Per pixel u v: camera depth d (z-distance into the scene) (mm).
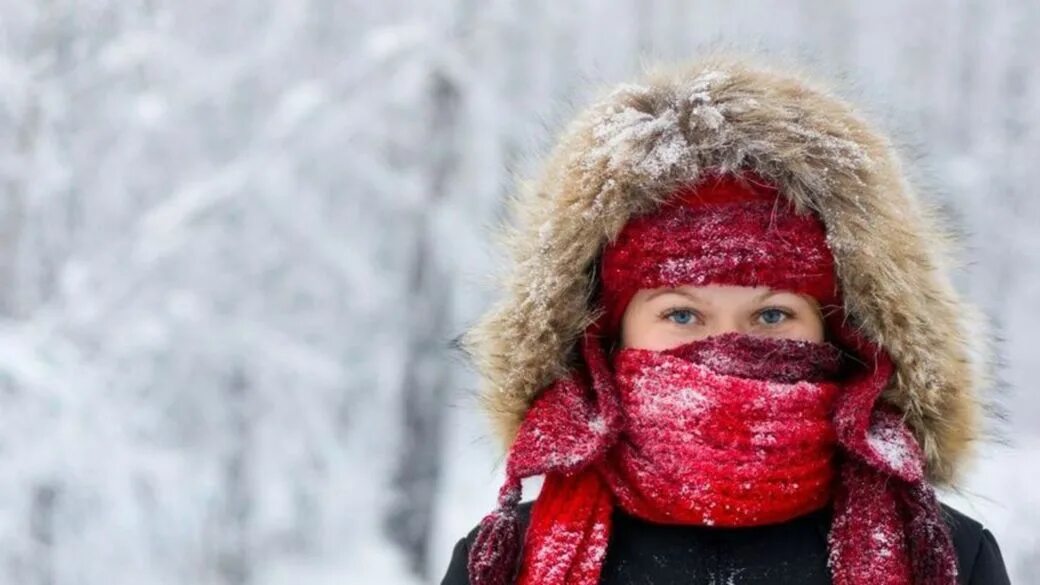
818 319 1492
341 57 8125
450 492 9750
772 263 1427
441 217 8047
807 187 1435
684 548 1471
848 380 1509
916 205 1576
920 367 1444
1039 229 11898
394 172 8117
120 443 5461
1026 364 11938
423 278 8320
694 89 1528
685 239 1438
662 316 1488
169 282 6844
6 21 6410
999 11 13922
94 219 6758
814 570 1438
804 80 1635
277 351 7176
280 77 7805
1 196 6129
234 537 6820
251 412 7129
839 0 13047
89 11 6594
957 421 1494
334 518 7598
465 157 8172
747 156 1451
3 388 5316
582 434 1464
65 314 6133
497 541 1439
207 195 7023
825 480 1444
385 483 8195
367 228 8367
